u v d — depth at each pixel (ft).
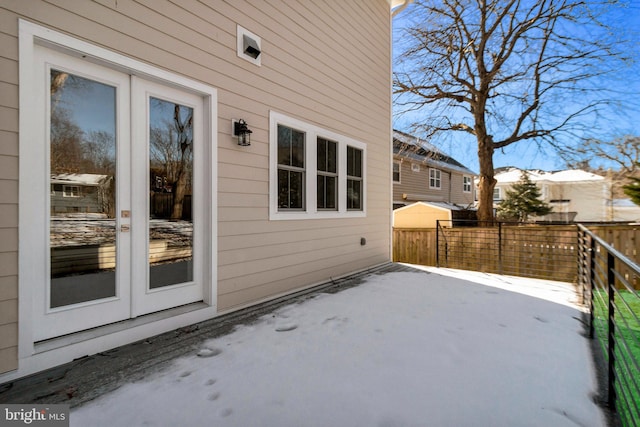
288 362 7.59
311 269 15.10
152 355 7.88
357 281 16.75
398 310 11.71
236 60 11.35
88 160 7.99
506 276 18.33
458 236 24.82
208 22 10.42
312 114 15.07
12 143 6.66
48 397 6.10
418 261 26.78
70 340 7.47
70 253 7.68
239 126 11.24
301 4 14.39
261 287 12.42
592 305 9.82
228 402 6.00
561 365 7.54
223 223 10.94
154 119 9.31
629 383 6.73
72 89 7.72
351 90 18.06
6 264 6.59
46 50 7.21
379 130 21.06
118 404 5.91
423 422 5.48
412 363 7.57
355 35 18.43
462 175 70.38
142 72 8.70
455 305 12.41
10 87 6.62
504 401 6.08
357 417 5.60
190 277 10.28
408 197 50.14
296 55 14.08
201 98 10.49
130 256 8.76
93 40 7.75
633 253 17.94
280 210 13.55
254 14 12.07
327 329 9.75
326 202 16.44
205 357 7.82
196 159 10.34
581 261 13.76
